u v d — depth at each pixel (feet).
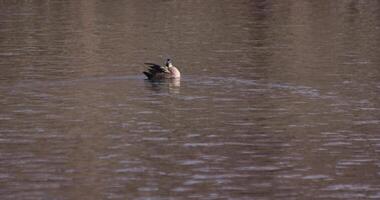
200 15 220.84
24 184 73.51
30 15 218.79
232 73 128.36
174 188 72.95
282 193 72.18
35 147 85.15
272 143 87.71
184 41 168.86
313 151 84.69
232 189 72.90
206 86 117.70
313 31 187.93
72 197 70.38
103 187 72.95
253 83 120.16
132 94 111.55
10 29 186.91
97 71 129.90
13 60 140.67
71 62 139.44
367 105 105.70
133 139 88.69
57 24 198.08
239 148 85.61
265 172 77.77
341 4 254.47
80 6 243.40
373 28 193.47
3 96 109.40
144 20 207.92
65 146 85.61
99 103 105.70
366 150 85.20
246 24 200.44
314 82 121.29
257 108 103.91
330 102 107.55
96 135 90.07
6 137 88.89
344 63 139.13
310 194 71.97
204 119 97.91
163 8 238.89
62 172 76.95
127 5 246.88
